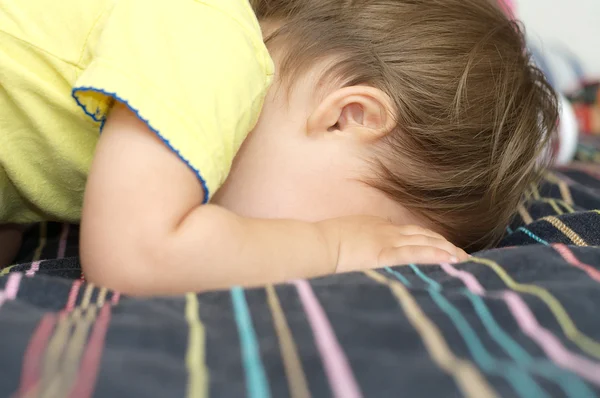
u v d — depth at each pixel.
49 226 1.01
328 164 0.78
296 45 0.80
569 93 1.78
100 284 0.62
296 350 0.45
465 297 0.53
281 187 0.78
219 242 0.63
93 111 0.69
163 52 0.66
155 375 0.41
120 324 0.47
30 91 0.76
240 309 0.52
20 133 0.79
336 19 0.82
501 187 0.86
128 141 0.64
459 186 0.83
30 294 0.56
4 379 0.41
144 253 0.61
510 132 0.85
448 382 0.40
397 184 0.81
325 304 0.52
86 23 0.74
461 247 0.90
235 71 0.68
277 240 0.67
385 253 0.71
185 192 0.63
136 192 0.62
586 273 0.59
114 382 0.40
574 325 0.49
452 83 0.82
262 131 0.78
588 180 1.26
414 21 0.83
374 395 0.40
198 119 0.64
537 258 0.62
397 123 0.79
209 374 0.42
